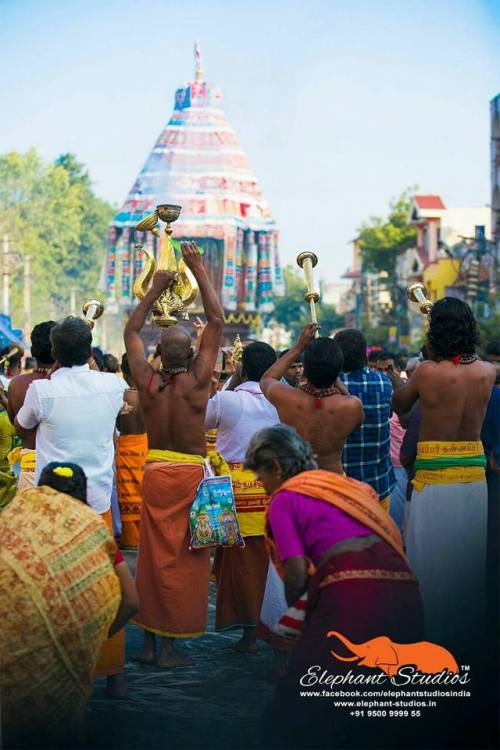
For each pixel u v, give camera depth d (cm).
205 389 564
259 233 3562
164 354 564
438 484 540
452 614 536
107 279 3600
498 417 607
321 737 424
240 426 602
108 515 553
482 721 442
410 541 547
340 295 9131
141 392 563
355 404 536
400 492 783
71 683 441
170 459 561
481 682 452
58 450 535
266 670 561
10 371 909
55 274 7081
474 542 540
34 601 431
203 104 3566
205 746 451
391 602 416
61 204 7044
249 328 3647
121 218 3547
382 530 423
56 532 440
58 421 533
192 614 559
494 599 536
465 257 4422
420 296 625
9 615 431
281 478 440
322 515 421
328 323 8306
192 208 3478
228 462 603
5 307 4091
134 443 872
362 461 609
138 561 569
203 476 564
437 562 539
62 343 539
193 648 607
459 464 541
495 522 590
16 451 694
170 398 561
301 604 433
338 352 531
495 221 4112
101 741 456
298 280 8662
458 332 541
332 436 535
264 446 439
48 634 432
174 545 556
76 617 436
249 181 3562
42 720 440
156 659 574
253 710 496
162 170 3531
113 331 6750
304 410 536
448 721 438
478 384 542
